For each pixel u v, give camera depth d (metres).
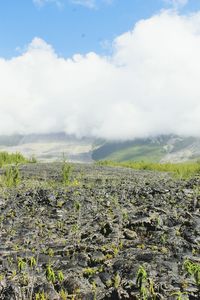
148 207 16.62
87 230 13.90
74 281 8.88
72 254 11.30
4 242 12.89
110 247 11.62
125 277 9.08
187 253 10.80
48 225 15.12
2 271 9.88
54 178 30.77
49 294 8.37
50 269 8.60
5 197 21.22
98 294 8.50
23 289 8.57
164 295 8.14
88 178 30.70
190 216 14.59
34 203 19.20
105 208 17.47
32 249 11.95
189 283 8.66
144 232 13.22
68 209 17.70
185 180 28.27
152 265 9.77
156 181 28.23
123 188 23.17
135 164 53.12
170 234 12.62
